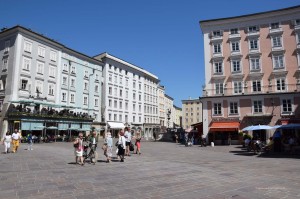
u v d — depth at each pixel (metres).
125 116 66.56
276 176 11.05
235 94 39.56
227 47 42.03
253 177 10.77
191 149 28.50
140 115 73.12
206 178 10.35
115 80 64.06
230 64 41.44
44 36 46.00
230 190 8.32
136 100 71.62
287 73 38.34
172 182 9.46
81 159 13.60
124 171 11.82
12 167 12.37
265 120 37.31
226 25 42.53
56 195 7.35
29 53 43.75
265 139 36.75
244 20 41.59
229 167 13.84
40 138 37.44
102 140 49.66
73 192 7.73
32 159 15.79
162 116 91.62
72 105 52.09
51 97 47.38
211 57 42.59
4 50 43.75
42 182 9.03
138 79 73.56
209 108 40.47
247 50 40.97
